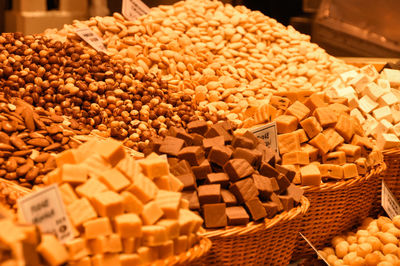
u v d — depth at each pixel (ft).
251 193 6.40
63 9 14.57
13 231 3.77
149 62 10.70
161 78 10.36
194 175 6.64
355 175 8.05
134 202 5.06
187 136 7.16
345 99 9.57
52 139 7.46
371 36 16.92
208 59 11.55
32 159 6.91
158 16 12.15
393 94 10.59
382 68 13.35
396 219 7.88
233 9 13.24
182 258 5.24
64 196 4.98
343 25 17.53
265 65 11.82
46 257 4.11
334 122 8.47
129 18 11.66
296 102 8.58
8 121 7.25
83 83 8.70
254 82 11.22
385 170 9.21
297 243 7.78
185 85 10.53
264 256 6.73
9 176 6.62
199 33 12.09
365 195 8.63
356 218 8.71
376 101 10.49
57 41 9.43
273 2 17.95
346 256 7.50
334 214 8.04
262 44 12.49
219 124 7.69
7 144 6.88
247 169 6.56
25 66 8.75
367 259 7.22
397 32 16.33
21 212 4.50
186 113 9.14
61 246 4.21
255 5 17.85
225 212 6.23
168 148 6.83
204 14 12.90
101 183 5.07
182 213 5.49
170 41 11.34
